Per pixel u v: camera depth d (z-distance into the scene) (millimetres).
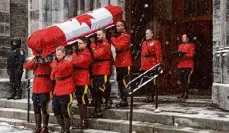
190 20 21844
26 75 19406
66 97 12508
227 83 13781
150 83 15461
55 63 12742
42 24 18828
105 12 14883
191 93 20172
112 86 17422
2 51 20828
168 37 21266
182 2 22125
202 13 21844
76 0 18594
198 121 11742
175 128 11750
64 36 13602
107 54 13648
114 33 14781
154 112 12914
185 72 17312
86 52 13133
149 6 20859
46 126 13547
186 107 14266
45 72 13461
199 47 24234
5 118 16734
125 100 14469
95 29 14336
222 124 11250
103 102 15375
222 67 14141
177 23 21938
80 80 13148
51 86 13578
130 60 14469
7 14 21016
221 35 14312
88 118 13789
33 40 13359
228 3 13914
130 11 18734
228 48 13891
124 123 12797
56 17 18906
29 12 19719
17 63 18547
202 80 23891
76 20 14312
